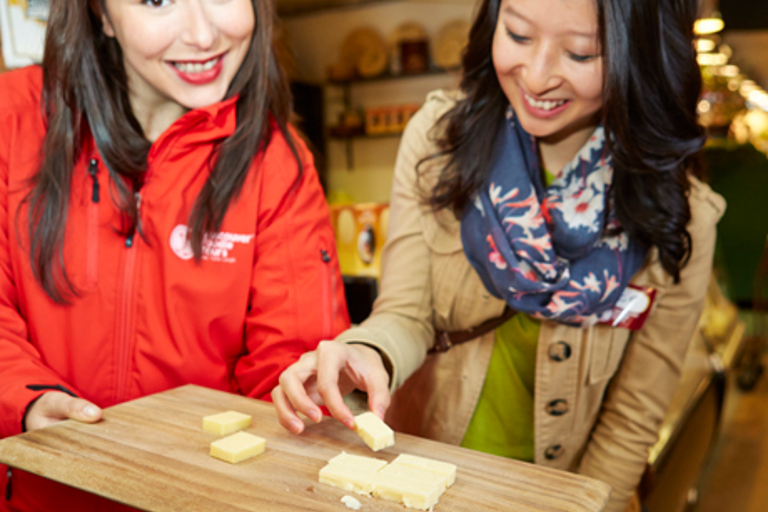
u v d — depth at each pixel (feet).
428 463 1.60
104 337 2.20
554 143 2.31
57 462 1.61
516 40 1.90
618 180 2.17
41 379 1.99
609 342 2.39
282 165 2.27
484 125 2.28
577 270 2.21
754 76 12.57
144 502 1.48
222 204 2.15
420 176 2.43
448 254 2.43
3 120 2.19
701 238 2.26
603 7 1.73
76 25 2.09
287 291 2.20
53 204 2.13
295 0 9.78
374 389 1.85
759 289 8.95
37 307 2.18
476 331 2.47
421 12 9.86
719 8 8.41
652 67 1.89
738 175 11.08
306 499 1.48
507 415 2.56
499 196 2.24
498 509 1.46
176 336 2.19
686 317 2.36
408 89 10.16
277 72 2.33
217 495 1.48
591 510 1.47
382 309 2.46
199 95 2.13
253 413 1.93
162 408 1.94
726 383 4.95
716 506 5.40
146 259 2.19
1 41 2.76
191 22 1.98
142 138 2.23
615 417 2.52
